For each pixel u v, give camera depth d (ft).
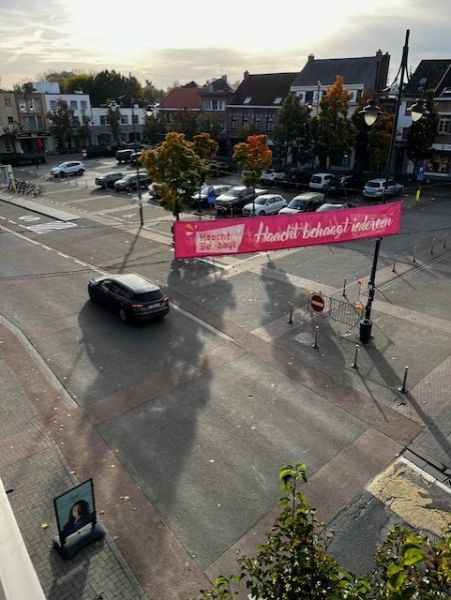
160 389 41.65
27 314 56.13
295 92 170.60
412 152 139.03
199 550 26.48
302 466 13.87
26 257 77.41
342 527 28.14
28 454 33.45
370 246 84.02
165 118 220.84
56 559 25.64
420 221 100.68
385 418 38.01
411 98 147.23
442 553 11.43
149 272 71.10
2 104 198.49
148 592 24.14
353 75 159.94
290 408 39.19
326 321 54.85
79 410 38.58
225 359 46.75
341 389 41.83
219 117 198.18
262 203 104.06
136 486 30.83
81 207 115.55
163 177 82.38
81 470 32.09
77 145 227.40
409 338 50.83
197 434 35.91
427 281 67.21
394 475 32.22
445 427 37.01
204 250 31.53
